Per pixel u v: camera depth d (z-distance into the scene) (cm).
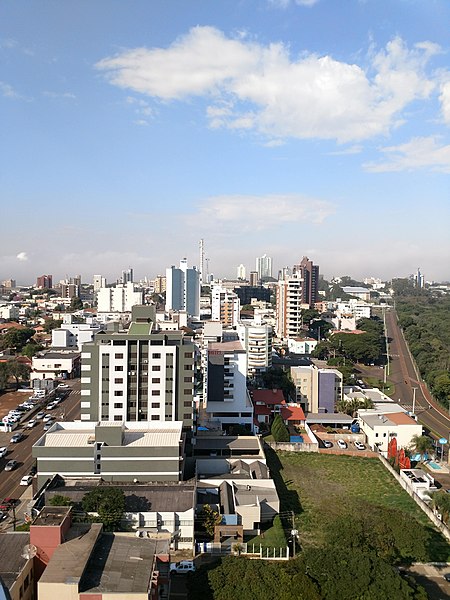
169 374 9581
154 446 7619
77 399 14488
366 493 8856
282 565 5344
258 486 8244
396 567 6462
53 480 7356
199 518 7012
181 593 5575
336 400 14225
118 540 5003
